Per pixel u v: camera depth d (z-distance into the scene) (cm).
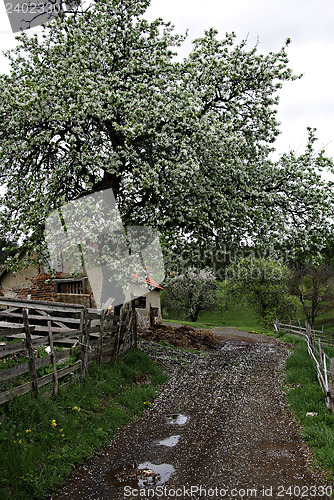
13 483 462
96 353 962
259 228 1234
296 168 1275
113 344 1082
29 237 1110
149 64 1163
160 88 1105
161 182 1059
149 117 1004
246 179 1188
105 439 662
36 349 886
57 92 1084
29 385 648
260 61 1230
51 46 1238
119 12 1183
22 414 595
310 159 1307
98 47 1148
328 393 793
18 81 1197
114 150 1131
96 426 693
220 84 1218
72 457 564
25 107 1027
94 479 530
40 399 653
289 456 600
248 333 3095
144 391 958
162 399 959
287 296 3788
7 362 808
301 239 1306
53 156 1207
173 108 1020
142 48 1230
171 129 1043
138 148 1095
